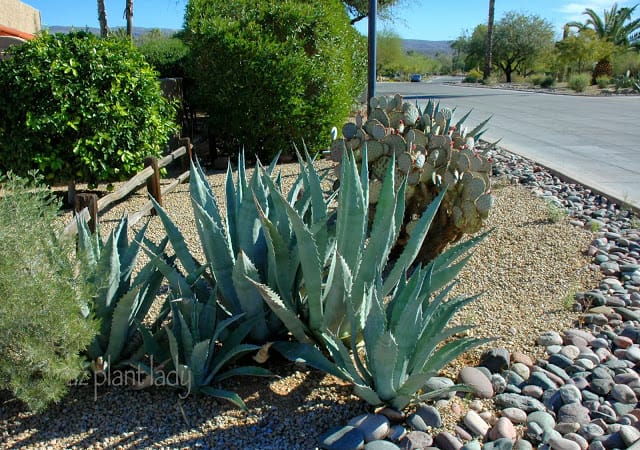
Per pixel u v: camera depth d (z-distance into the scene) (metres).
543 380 3.24
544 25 58.03
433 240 5.06
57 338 2.71
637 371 3.49
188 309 3.13
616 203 6.99
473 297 3.03
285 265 3.18
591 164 9.72
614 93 32.31
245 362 3.35
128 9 17.42
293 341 3.42
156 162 6.40
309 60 9.44
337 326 3.25
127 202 7.11
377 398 2.88
